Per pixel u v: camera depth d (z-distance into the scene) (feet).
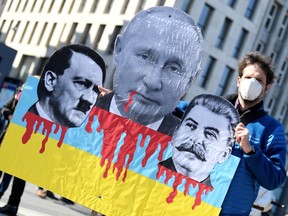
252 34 154.20
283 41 164.14
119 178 16.76
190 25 16.55
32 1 194.59
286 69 167.43
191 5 137.80
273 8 161.58
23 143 17.39
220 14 144.87
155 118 16.65
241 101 15.40
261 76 14.85
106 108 17.02
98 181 16.89
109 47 148.46
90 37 156.25
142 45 16.72
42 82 17.39
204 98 16.03
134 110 16.76
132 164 16.70
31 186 61.31
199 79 143.33
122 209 16.67
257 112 15.17
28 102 17.44
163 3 137.08
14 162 17.40
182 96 16.57
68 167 17.13
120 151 16.81
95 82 17.11
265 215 34.88
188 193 16.08
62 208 49.24
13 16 203.41
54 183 17.16
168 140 16.44
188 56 16.56
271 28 161.58
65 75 17.26
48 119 17.33
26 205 40.55
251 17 153.69
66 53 17.22
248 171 15.34
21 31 195.31
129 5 146.10
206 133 15.94
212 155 15.83
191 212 15.99
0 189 36.50
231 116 15.64
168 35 16.61
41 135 17.34
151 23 16.69
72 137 17.19
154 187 16.48
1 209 31.01
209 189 15.79
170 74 16.62
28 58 186.29
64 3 175.32
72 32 167.53
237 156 15.53
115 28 148.56
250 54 15.10
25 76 183.93
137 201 16.58
